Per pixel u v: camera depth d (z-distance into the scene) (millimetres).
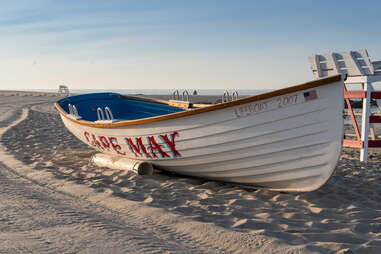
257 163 4914
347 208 4332
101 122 6383
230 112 4660
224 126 4789
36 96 44125
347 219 3889
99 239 2854
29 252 2445
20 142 9758
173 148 5461
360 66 7867
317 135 4383
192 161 5477
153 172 6473
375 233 3414
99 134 6762
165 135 5387
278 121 4484
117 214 3820
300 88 4219
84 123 6875
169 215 3750
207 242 3061
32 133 11625
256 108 4508
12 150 8453
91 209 3965
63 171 6379
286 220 3809
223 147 4965
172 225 3480
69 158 7730
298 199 4766
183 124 5086
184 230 3348
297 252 2809
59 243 2689
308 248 2891
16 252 2424
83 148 9141
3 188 4715
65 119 7996
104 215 3742
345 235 3260
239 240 3068
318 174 4590
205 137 5004
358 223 3686
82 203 4230
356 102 22594
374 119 7957
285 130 4504
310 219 3873
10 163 6777
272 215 3963
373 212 4141
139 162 6195
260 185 5270
